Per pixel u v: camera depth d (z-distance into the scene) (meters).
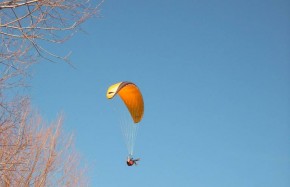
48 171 15.20
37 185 14.41
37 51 7.58
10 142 9.68
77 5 7.59
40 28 7.43
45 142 15.35
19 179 12.08
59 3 7.41
